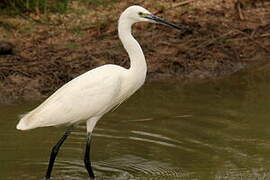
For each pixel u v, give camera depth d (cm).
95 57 1780
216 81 1745
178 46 1883
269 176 1204
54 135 1417
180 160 1281
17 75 1662
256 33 2002
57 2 2020
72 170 1262
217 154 1304
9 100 1583
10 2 1953
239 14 2070
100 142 1377
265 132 1403
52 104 1200
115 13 2008
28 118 1195
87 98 1205
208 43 1908
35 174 1236
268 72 1798
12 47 1759
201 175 1215
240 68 1833
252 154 1300
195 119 1480
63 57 1764
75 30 1898
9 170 1249
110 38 1881
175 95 1639
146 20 1231
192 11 2075
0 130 1417
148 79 1748
